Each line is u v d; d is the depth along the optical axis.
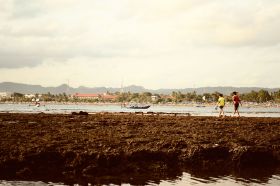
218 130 24.77
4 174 16.27
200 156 19.17
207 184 15.91
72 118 31.05
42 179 15.98
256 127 26.66
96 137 21.02
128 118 31.80
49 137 20.61
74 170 16.88
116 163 17.64
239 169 18.72
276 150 20.59
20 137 20.38
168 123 27.66
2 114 35.34
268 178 17.05
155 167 17.97
